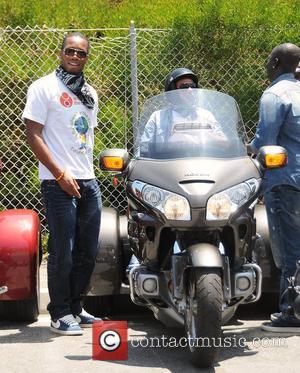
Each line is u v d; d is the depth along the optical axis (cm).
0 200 970
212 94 662
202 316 562
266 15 978
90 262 694
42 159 654
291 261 675
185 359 611
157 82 969
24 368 594
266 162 621
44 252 924
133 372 582
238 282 602
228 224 584
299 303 619
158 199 590
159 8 1117
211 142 626
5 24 1098
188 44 968
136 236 620
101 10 1156
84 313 709
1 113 970
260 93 966
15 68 972
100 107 969
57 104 662
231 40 966
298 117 669
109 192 972
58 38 984
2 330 699
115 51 973
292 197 670
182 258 583
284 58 686
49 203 666
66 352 632
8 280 688
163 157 622
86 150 676
